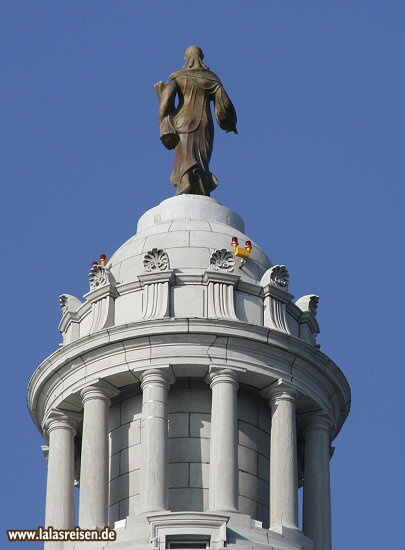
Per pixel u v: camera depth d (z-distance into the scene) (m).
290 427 151.00
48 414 154.62
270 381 152.00
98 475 148.88
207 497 148.62
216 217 162.25
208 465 149.88
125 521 145.75
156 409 149.12
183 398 151.88
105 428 150.75
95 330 153.50
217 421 149.00
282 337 152.75
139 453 150.75
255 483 150.50
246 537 144.62
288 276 157.00
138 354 151.25
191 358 150.62
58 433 153.88
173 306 153.38
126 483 150.25
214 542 143.38
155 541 143.50
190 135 166.62
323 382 155.00
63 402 153.62
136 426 151.88
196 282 154.38
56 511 151.50
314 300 158.88
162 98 167.62
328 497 152.50
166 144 166.88
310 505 152.12
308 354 153.75
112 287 155.25
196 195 163.88
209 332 151.12
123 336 151.62
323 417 154.38
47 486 152.62
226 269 154.62
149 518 144.50
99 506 147.88
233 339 151.50
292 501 148.50
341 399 156.75
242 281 155.00
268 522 150.00
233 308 153.50
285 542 146.00
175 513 144.25
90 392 151.75
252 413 152.75
